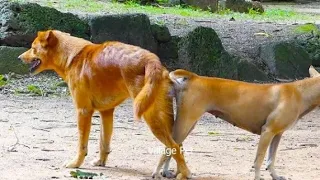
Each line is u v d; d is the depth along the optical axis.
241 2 33.12
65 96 17.17
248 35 24.23
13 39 18.80
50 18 19.23
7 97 16.58
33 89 17.33
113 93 9.07
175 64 20.66
